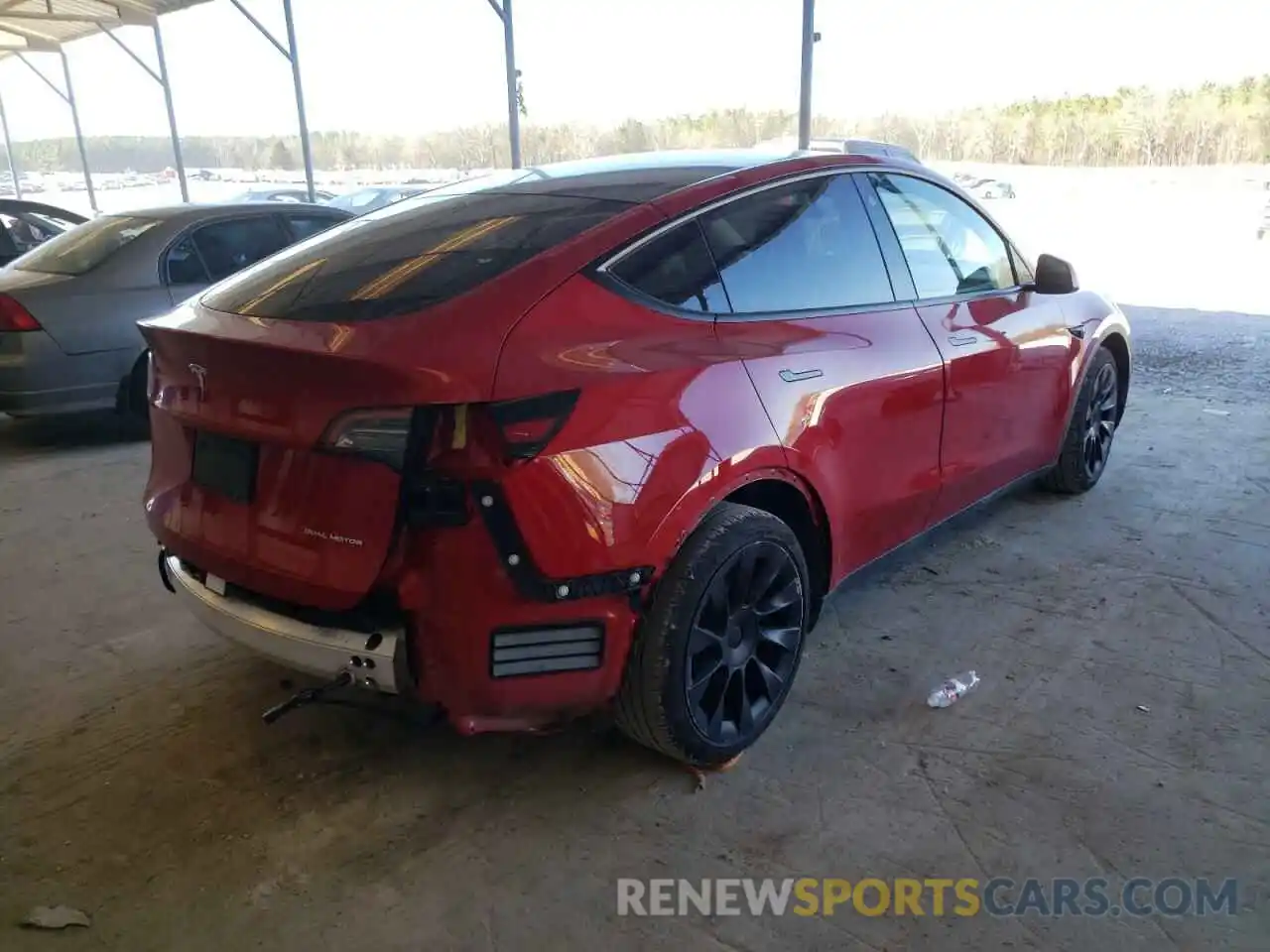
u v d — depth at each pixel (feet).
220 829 8.22
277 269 9.19
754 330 8.90
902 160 11.91
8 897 7.47
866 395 9.78
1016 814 8.14
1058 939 6.86
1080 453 15.19
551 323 7.52
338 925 7.14
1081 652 10.82
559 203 9.12
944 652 10.89
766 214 9.49
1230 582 12.46
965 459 11.80
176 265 20.06
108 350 19.21
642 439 7.61
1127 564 13.08
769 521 8.65
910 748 9.11
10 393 18.51
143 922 7.22
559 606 7.38
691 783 8.67
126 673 10.84
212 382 7.95
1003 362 12.10
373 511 7.11
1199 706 9.69
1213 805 8.20
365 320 7.39
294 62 43.39
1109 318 15.25
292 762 9.16
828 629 11.48
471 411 6.89
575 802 8.46
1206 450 18.03
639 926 7.07
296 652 7.68
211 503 8.20
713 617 8.34
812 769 8.83
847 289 10.17
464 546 7.06
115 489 17.42
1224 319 30.63
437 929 7.09
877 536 10.61
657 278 8.37
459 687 7.41
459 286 7.72
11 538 15.01
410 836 8.09
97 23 55.88
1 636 11.76
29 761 9.22
